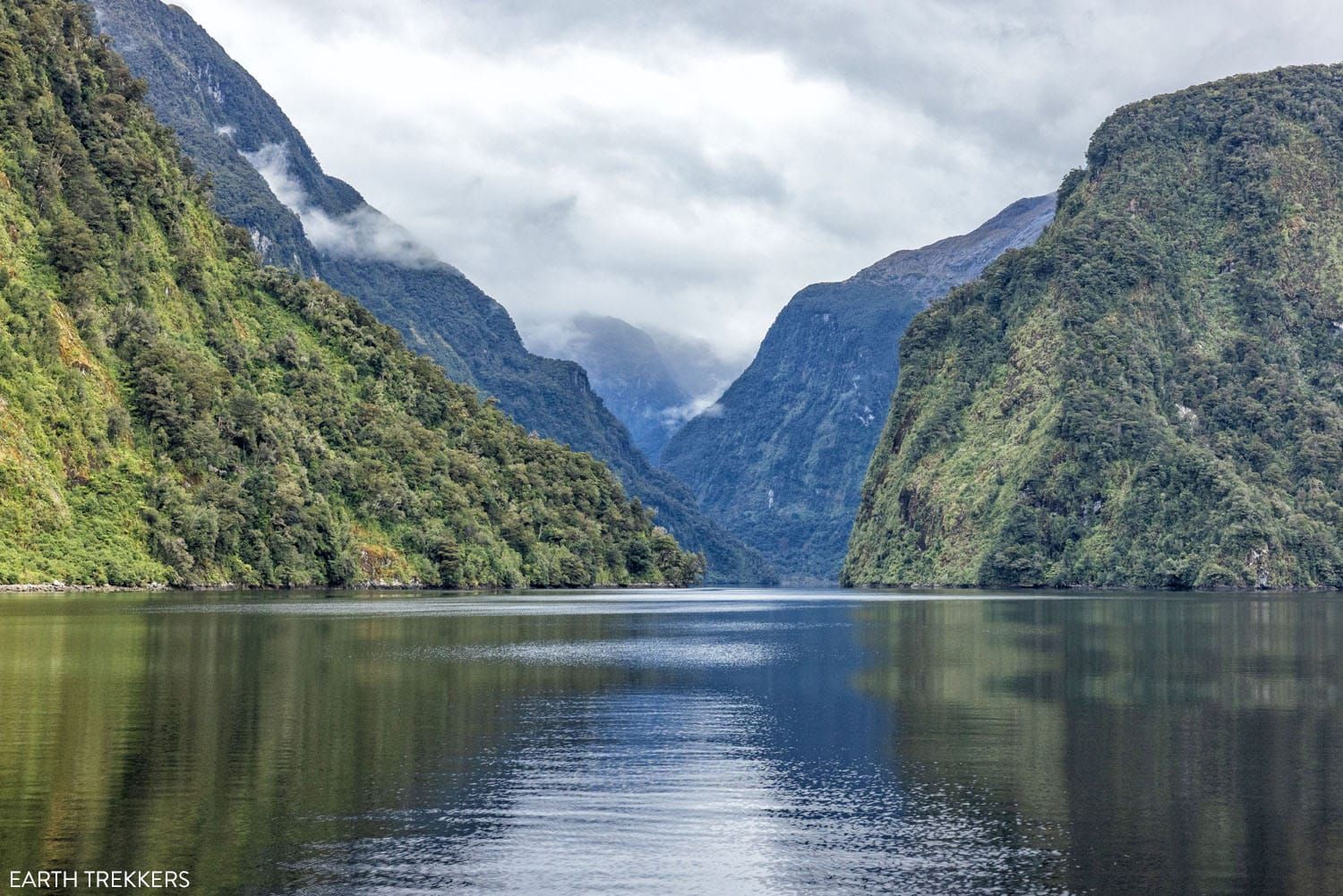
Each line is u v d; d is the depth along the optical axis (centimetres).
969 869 4044
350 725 6338
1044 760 5744
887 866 4072
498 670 9125
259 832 4347
